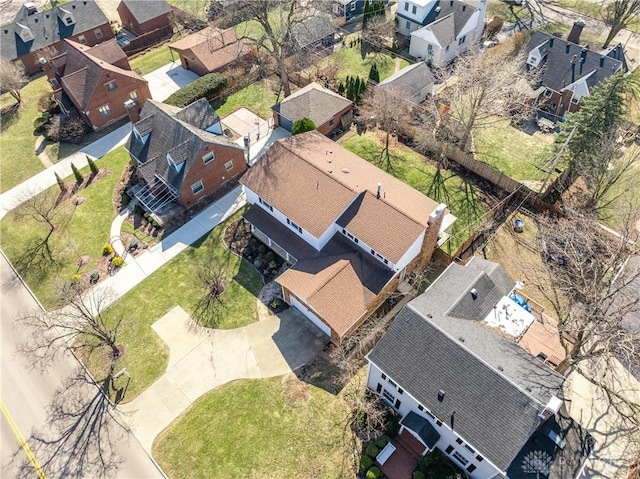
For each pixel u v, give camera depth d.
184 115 45.88
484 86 41.50
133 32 69.75
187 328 35.19
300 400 30.84
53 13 64.62
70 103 53.47
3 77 54.94
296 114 48.91
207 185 43.97
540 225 40.84
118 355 33.97
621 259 30.45
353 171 38.03
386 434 28.80
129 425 30.59
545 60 53.38
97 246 41.19
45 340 35.34
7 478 28.86
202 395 31.61
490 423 23.64
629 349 23.89
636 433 28.25
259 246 40.16
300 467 28.11
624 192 38.69
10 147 51.59
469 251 39.06
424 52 60.75
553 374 25.45
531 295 35.69
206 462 28.69
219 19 70.25
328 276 33.19
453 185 44.47
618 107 38.47
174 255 40.03
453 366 25.12
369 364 27.88
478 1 61.75
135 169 47.62
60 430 30.69
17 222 43.75
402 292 35.91
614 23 58.78
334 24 67.62
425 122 48.78
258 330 34.78
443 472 26.45
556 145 41.66
